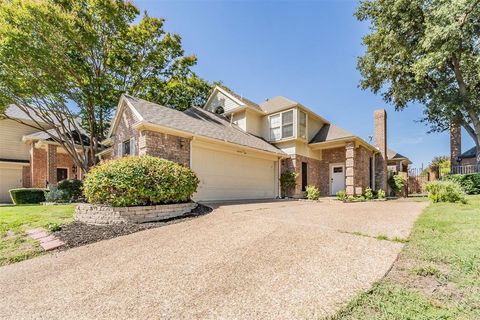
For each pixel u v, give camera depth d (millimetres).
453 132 19219
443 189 9633
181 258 4109
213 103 18453
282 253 4082
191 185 8195
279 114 16375
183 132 9883
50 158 16297
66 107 14758
